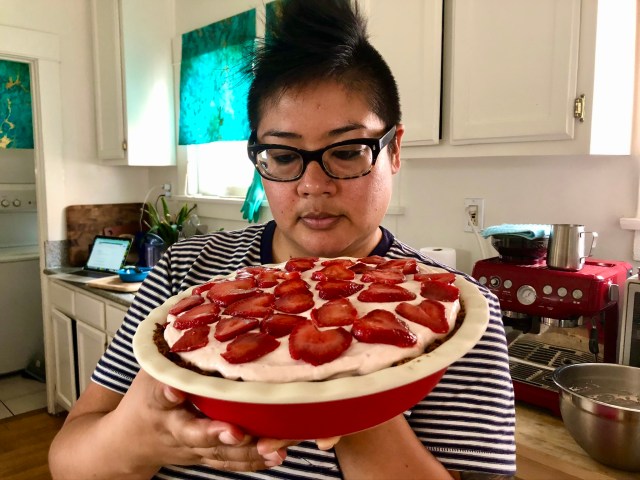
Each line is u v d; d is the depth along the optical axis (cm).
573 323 128
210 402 45
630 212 140
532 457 105
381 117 69
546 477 102
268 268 72
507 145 138
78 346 259
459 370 66
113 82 280
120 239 274
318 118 65
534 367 134
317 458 67
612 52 126
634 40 136
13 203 350
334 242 70
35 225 365
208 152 287
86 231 300
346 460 61
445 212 179
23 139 345
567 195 151
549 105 127
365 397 43
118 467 61
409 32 154
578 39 121
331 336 48
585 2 119
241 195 269
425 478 59
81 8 292
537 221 157
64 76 289
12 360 336
